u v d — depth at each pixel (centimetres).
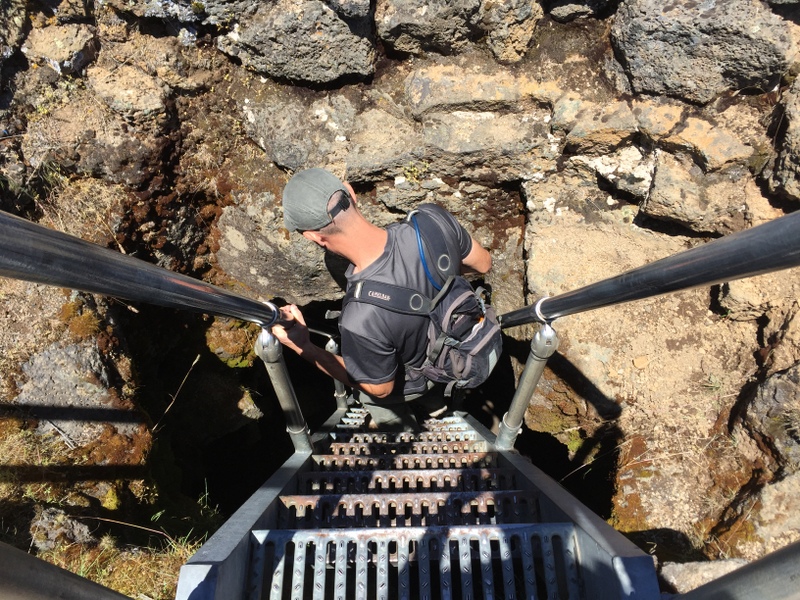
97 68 325
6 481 248
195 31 324
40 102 322
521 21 304
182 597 133
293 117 344
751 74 283
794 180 287
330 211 202
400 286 208
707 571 223
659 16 279
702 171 311
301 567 166
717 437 319
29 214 333
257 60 329
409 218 224
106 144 331
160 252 378
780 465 291
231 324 427
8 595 85
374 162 343
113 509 263
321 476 252
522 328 371
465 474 253
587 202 351
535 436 434
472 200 366
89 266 106
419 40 316
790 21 267
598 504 346
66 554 231
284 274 396
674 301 339
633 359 336
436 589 281
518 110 332
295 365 564
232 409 438
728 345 331
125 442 286
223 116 354
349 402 400
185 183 366
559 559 173
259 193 370
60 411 277
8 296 290
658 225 342
